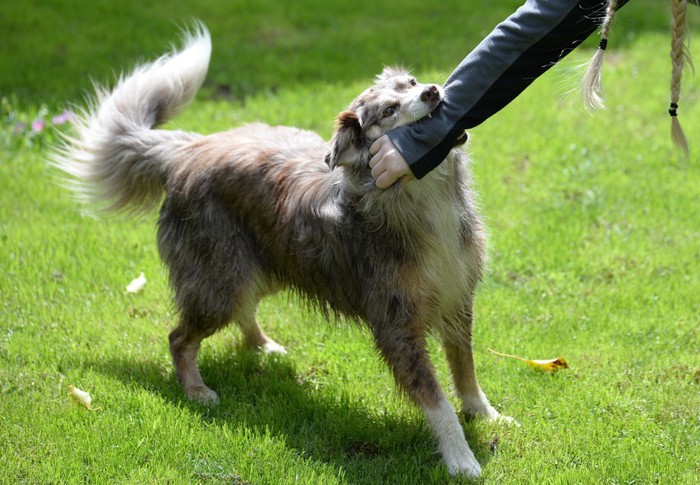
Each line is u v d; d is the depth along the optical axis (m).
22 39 11.30
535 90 10.19
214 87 10.17
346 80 10.35
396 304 4.34
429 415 4.26
